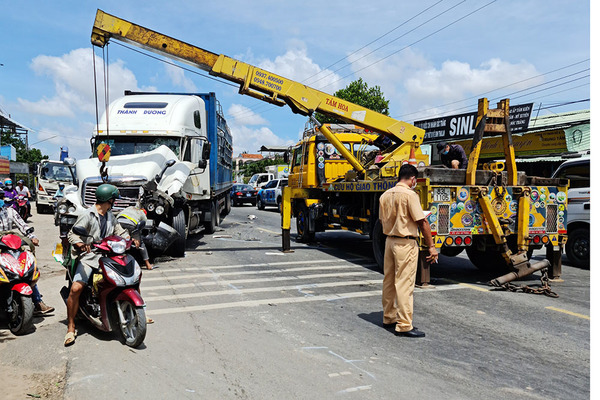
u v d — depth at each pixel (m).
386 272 5.45
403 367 4.30
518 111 20.41
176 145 11.14
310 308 6.30
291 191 11.60
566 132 17.97
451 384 3.95
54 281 7.78
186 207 11.03
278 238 14.19
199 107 12.93
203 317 5.80
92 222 4.86
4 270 5.13
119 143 11.02
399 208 5.24
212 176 14.50
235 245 12.55
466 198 7.67
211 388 3.81
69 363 4.32
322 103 10.73
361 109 10.86
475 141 7.79
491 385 3.94
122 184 9.17
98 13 9.95
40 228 15.66
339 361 4.43
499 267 9.05
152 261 9.87
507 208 7.88
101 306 4.85
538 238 8.02
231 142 23.02
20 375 4.05
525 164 19.89
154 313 5.97
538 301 6.75
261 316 5.88
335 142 10.80
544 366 4.36
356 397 3.69
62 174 22.56
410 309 5.20
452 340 5.07
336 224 11.55
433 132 25.34
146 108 11.48
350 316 5.95
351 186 10.07
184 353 4.58
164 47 10.28
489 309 6.31
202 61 10.42
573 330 5.41
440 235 7.50
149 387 3.82
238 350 4.68
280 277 8.32
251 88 10.68
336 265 9.55
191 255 10.75
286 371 4.18
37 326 5.46
